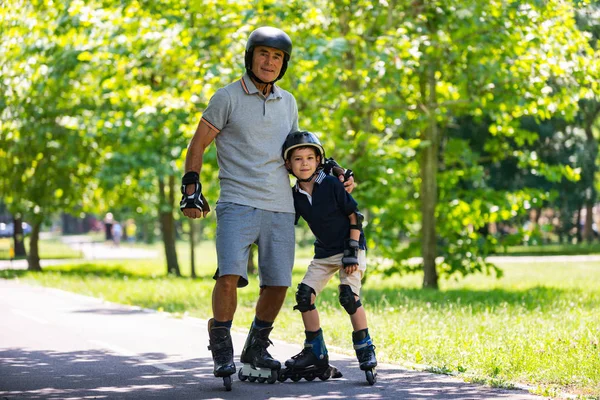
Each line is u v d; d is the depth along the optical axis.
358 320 14.27
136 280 44.53
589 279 45.47
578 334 19.31
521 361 15.55
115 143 53.12
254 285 41.72
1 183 57.22
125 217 81.81
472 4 34.25
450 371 15.27
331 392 13.62
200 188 13.86
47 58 37.81
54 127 51.72
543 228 41.41
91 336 20.94
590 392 13.31
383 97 37.59
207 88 32.38
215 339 13.70
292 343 19.27
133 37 33.22
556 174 41.06
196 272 65.75
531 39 33.75
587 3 34.03
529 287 39.72
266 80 13.88
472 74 36.28
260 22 32.69
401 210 39.69
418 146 39.81
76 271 60.72
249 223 13.79
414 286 41.59
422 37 34.41
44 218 58.72
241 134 13.92
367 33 36.34
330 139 36.44
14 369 16.16
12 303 30.12
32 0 32.66
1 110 48.69
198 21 32.69
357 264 13.84
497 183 66.38
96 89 44.56
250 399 13.16
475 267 40.72
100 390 14.02
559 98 35.72
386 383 14.39
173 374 15.53
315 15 33.16
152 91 34.59
